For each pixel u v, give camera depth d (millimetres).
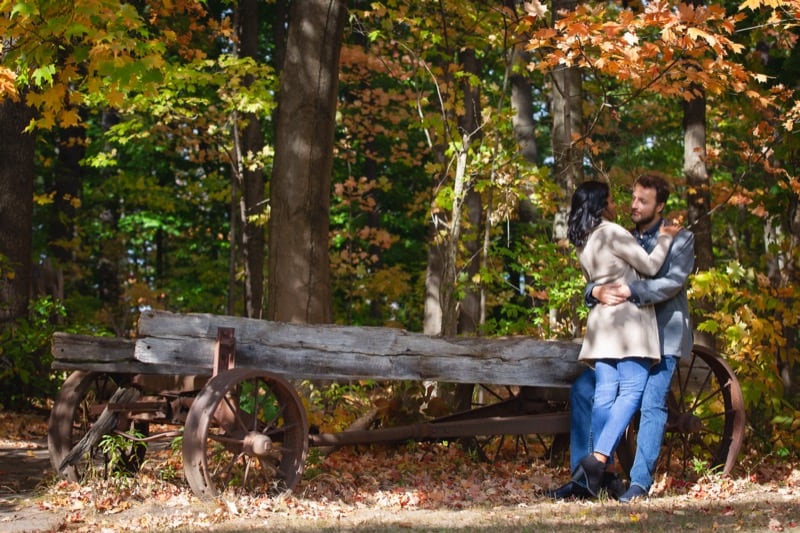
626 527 5711
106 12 8297
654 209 7645
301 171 11117
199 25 17562
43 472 8367
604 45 9227
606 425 7242
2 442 10750
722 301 10469
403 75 14055
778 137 11820
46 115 9938
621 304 7320
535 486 7781
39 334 14070
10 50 9086
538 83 21922
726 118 18703
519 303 19047
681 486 7914
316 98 11188
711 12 9023
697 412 9125
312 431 9141
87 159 20938
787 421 9609
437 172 13180
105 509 6438
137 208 30375
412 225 29094
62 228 25812
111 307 25266
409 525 5824
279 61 23516
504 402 8875
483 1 12953
